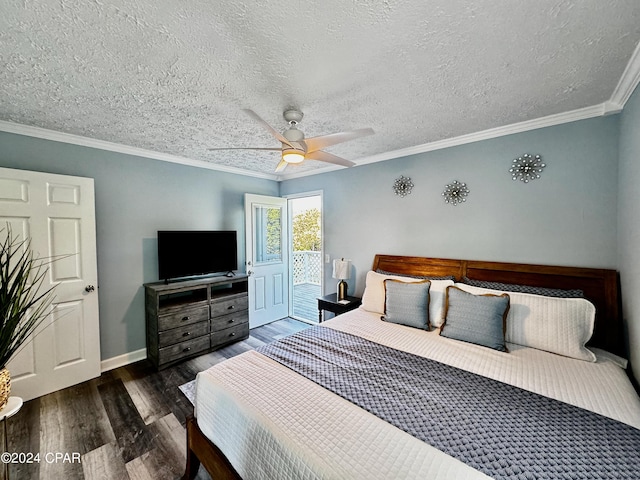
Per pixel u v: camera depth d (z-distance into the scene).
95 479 1.53
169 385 2.48
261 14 1.09
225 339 3.33
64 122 2.20
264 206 4.06
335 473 0.91
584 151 2.04
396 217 3.12
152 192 3.07
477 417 1.16
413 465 0.93
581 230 2.07
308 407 1.24
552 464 0.92
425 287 2.32
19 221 2.17
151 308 2.87
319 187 3.93
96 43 1.25
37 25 1.13
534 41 1.26
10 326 1.23
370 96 1.78
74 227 2.44
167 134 2.47
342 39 1.24
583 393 1.33
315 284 6.99
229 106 1.91
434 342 1.97
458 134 2.52
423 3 1.04
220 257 3.46
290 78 1.56
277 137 1.77
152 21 1.12
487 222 2.50
